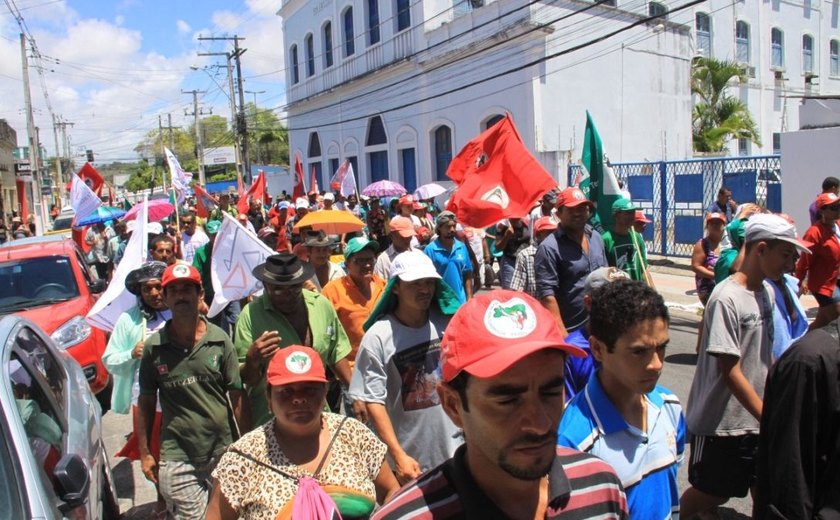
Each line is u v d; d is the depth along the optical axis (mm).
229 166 80312
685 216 16422
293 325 4211
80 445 3529
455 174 7566
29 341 3855
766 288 3598
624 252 6125
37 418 3203
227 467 2844
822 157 12688
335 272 6258
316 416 2891
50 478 2857
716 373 3572
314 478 2865
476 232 10773
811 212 7738
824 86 34469
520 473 1616
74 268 7965
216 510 2850
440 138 23969
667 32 22438
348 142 30828
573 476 1853
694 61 25125
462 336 1656
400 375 3705
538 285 5035
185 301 3785
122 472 5730
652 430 2568
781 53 31859
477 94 21359
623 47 21000
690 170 16219
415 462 3506
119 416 7219
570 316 5059
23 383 3277
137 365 4547
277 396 2854
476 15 21016
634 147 21609
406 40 25109
